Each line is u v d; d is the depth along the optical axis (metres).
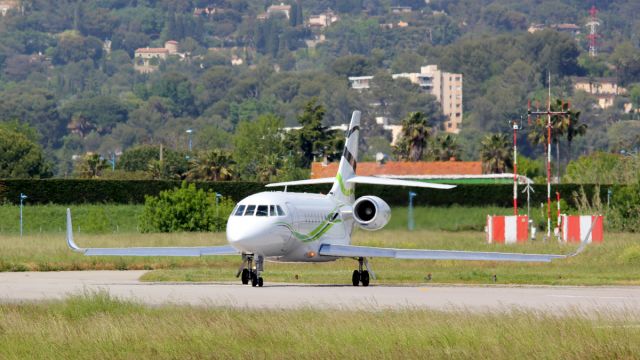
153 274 193.00
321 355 93.12
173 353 95.88
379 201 178.38
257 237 158.12
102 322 110.94
